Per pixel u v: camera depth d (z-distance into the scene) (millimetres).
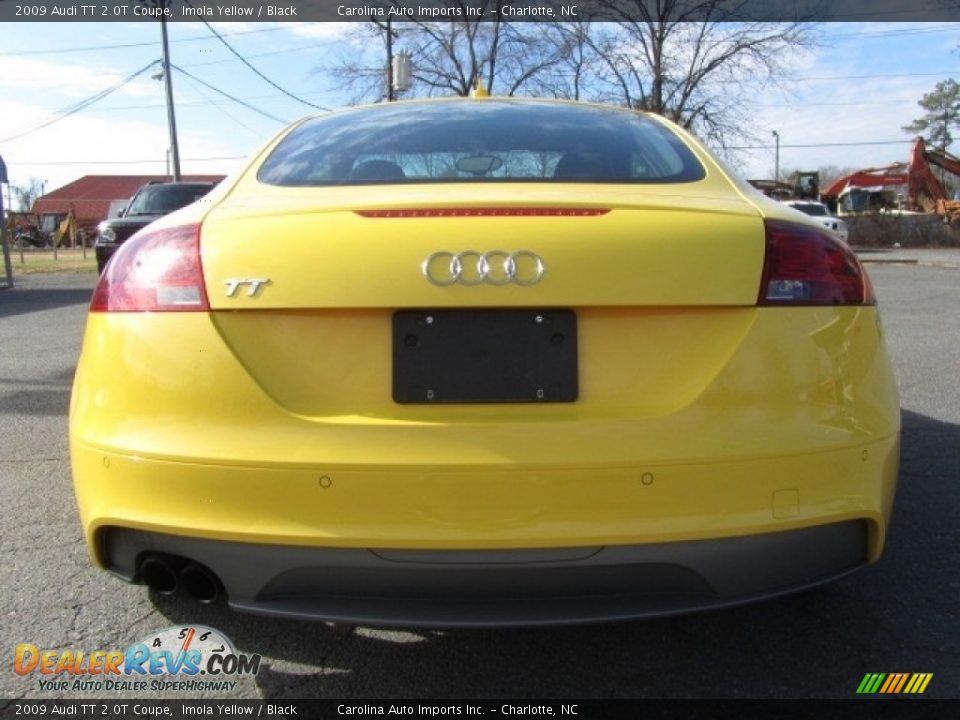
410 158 2520
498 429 1883
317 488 1866
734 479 1899
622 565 1875
